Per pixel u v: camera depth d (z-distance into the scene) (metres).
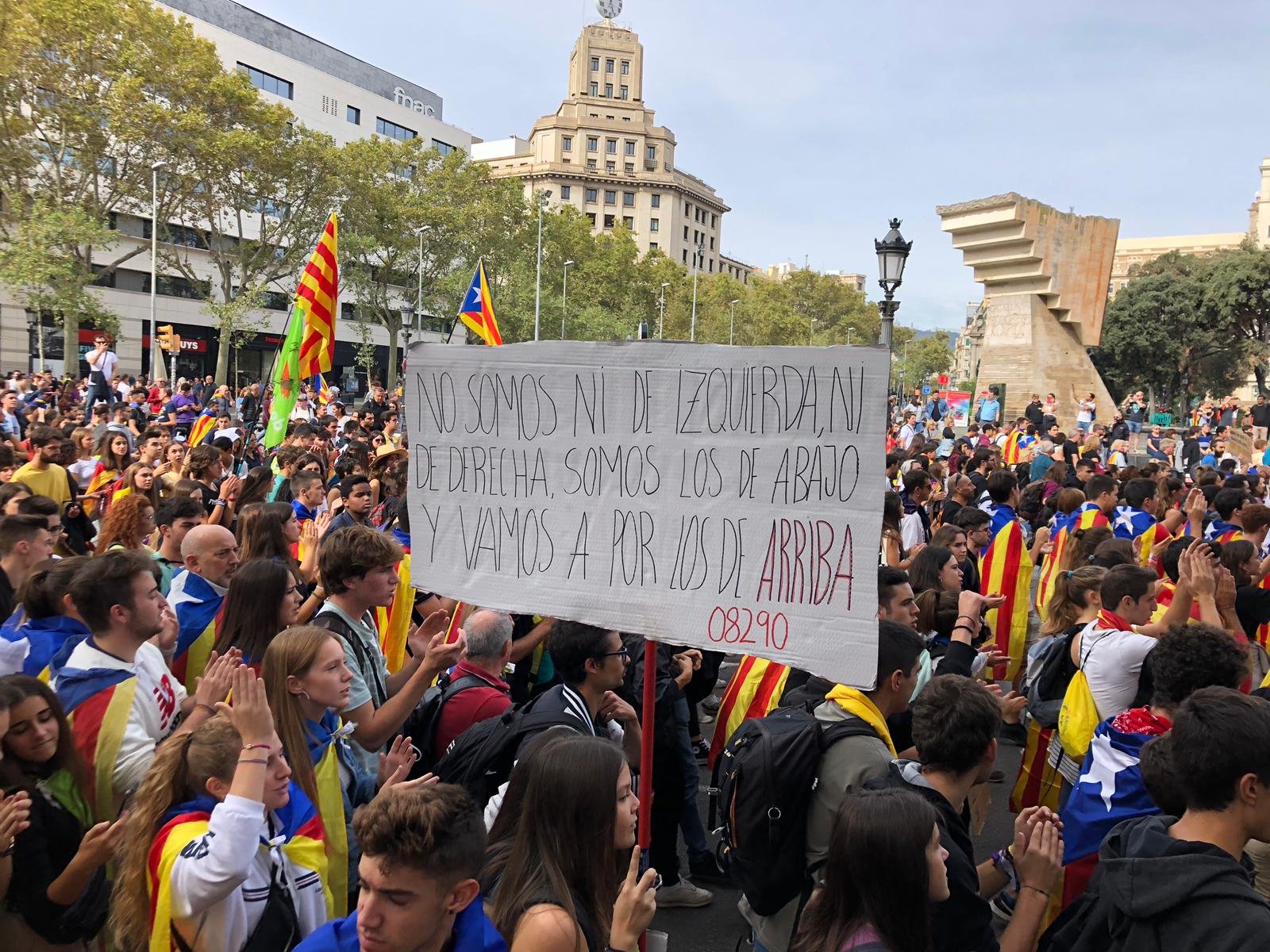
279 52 64.12
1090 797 3.52
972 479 12.47
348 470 9.62
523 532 3.63
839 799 3.10
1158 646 3.46
